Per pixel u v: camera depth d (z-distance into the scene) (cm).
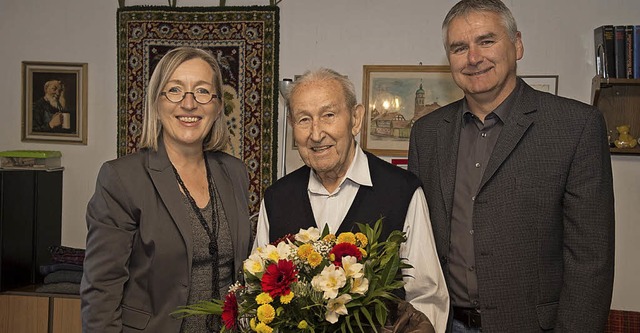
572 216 187
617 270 336
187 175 197
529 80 341
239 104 361
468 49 193
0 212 335
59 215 381
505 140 192
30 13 381
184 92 187
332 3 357
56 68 380
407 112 352
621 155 335
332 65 358
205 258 188
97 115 379
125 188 181
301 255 143
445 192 202
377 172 183
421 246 175
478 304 194
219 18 360
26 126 384
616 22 331
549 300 190
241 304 147
